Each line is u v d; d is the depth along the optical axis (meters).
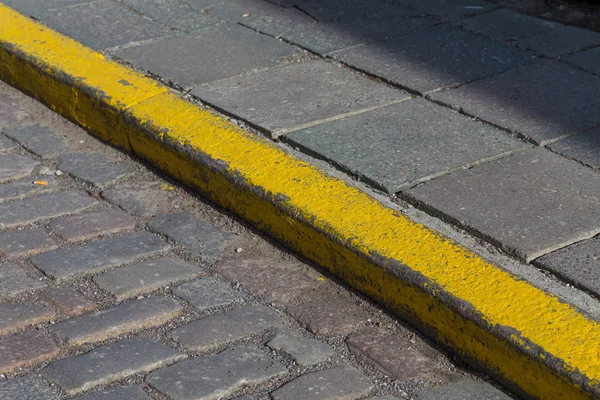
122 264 3.98
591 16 6.00
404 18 5.99
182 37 5.80
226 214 4.34
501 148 4.44
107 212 4.37
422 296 3.50
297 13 6.12
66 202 4.43
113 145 4.98
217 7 6.27
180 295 3.79
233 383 3.30
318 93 5.04
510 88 5.03
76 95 5.12
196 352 3.46
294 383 3.30
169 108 4.82
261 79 5.22
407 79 5.14
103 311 3.68
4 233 4.17
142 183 4.62
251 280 3.88
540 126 4.61
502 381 3.30
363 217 3.88
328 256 3.88
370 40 5.68
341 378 3.34
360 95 5.02
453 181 4.17
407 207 4.04
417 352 3.47
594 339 3.16
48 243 4.11
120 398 3.22
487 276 3.48
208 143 4.49
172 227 4.25
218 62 5.44
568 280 3.52
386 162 4.33
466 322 3.35
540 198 4.03
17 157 4.84
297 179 4.16
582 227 3.81
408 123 4.70
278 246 4.11
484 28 5.81
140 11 6.20
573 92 4.96
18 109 5.38
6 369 3.35
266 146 4.45
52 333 3.54
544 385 3.14
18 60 5.52
